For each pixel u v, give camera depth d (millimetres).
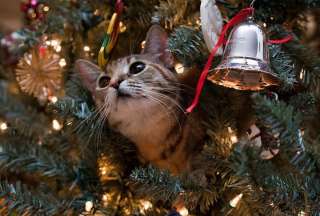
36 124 847
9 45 919
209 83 649
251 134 623
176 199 599
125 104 668
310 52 630
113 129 690
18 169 700
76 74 715
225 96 640
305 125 649
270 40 601
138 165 693
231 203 575
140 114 668
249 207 581
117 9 623
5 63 936
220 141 607
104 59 620
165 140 672
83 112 671
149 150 682
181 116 667
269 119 566
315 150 569
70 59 748
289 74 585
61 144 742
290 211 559
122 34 716
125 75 682
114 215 653
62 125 717
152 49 699
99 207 639
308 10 674
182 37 612
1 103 924
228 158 585
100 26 715
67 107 662
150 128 670
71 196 674
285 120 564
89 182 687
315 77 621
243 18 562
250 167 573
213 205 629
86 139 680
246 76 570
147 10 687
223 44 579
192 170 654
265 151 611
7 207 623
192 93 669
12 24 1453
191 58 617
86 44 746
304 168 563
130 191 665
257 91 616
